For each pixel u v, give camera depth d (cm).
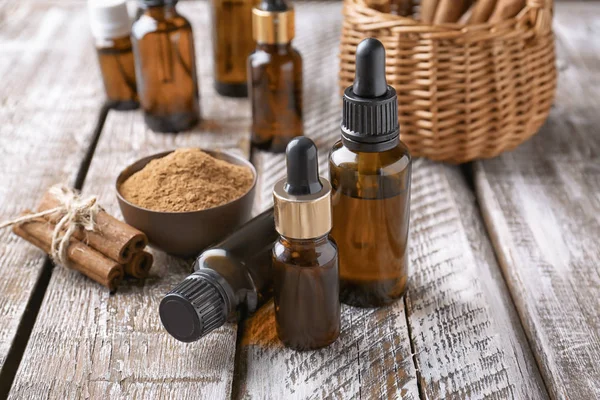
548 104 109
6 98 132
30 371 73
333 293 72
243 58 129
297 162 66
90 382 71
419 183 106
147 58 114
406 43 99
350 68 107
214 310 71
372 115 70
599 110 124
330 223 68
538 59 105
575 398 69
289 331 74
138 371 72
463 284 85
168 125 119
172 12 115
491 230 96
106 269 82
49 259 91
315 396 70
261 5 106
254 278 76
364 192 74
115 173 109
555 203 100
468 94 100
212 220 84
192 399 69
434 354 75
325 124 121
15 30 162
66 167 111
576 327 78
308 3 172
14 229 89
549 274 85
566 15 161
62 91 135
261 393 70
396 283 80
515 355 75
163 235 85
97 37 123
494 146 105
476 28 97
